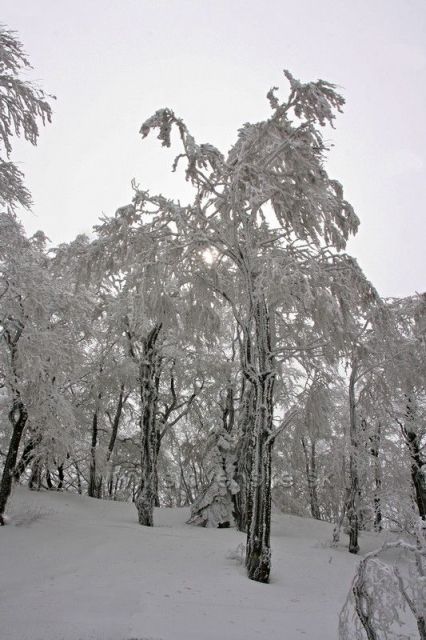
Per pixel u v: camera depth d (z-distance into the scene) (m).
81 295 15.55
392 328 12.09
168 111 9.90
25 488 20.12
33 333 13.05
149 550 10.55
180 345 21.94
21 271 12.91
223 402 25.34
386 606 4.04
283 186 10.80
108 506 19.92
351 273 11.16
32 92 10.77
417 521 4.34
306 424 15.51
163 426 24.14
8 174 11.21
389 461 16.20
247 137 10.43
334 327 11.37
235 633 5.69
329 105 9.34
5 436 20.38
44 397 13.59
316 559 11.84
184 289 14.62
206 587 7.86
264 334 11.07
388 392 16.09
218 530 16.89
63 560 9.08
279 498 25.06
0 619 5.65
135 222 11.68
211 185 10.86
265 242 11.44
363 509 15.66
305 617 6.66
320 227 10.61
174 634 5.46
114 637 5.23
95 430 24.52
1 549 9.60
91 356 22.47
